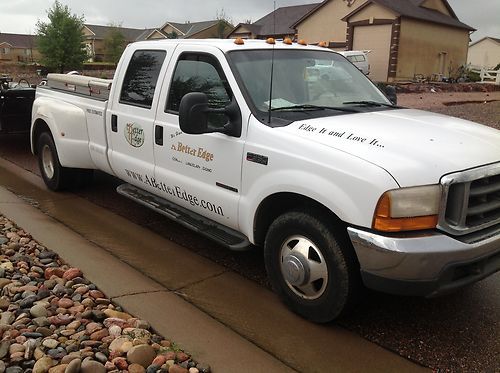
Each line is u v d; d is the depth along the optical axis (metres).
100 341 3.27
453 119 4.26
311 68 4.70
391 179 3.15
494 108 17.73
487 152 3.48
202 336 3.46
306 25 38.44
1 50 85.12
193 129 3.95
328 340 3.56
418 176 3.17
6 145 10.53
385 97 5.05
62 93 6.84
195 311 3.84
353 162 3.31
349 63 5.21
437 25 36.09
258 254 5.08
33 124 7.18
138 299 3.93
